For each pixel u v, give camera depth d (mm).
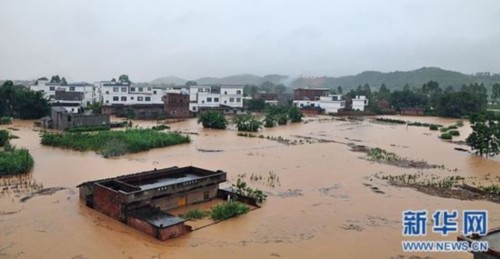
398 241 21469
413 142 58844
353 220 24500
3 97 75625
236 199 27438
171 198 25328
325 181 33938
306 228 23000
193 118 87000
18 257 18406
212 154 45406
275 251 19797
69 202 26312
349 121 90938
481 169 40406
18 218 23297
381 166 40781
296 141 56750
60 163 38312
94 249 19375
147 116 82438
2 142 45719
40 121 67000
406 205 27656
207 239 20969
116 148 43531
